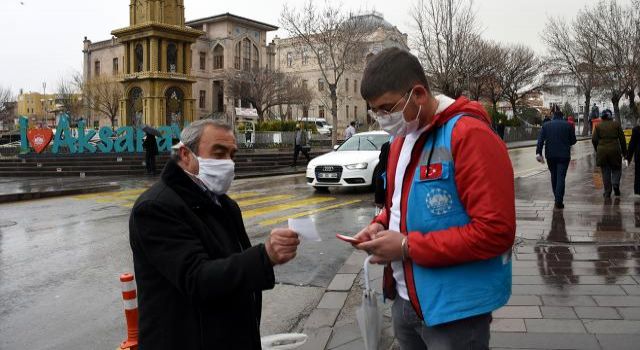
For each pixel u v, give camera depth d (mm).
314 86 69125
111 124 58781
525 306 4742
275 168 23938
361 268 6414
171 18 29000
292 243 2115
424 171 2145
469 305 2076
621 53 27062
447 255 2012
